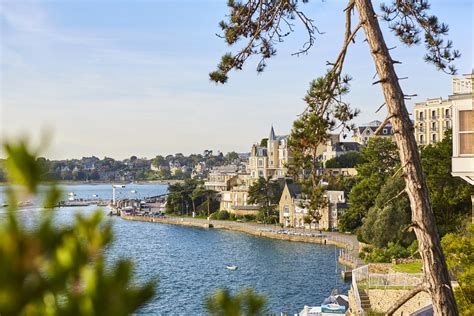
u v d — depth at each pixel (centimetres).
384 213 7112
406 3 1416
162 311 5409
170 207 17150
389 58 1106
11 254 145
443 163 5938
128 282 158
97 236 162
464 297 1945
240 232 12619
